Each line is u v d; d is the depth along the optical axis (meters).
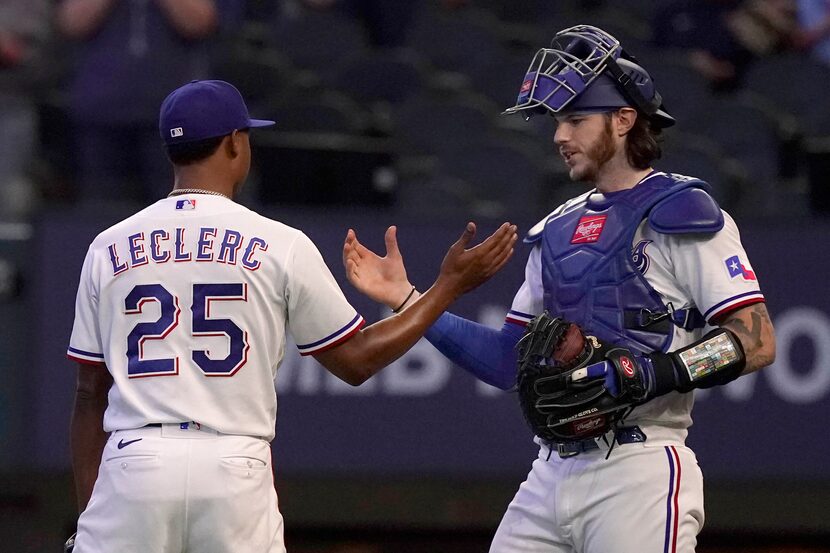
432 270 23.33
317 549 23.64
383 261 14.30
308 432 23.11
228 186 13.49
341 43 31.06
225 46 29.83
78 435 13.52
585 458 13.58
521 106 13.73
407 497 23.77
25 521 23.52
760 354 12.83
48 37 30.73
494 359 14.72
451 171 28.09
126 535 12.49
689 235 13.16
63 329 23.00
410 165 28.38
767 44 31.55
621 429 13.42
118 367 12.88
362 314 23.19
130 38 27.36
